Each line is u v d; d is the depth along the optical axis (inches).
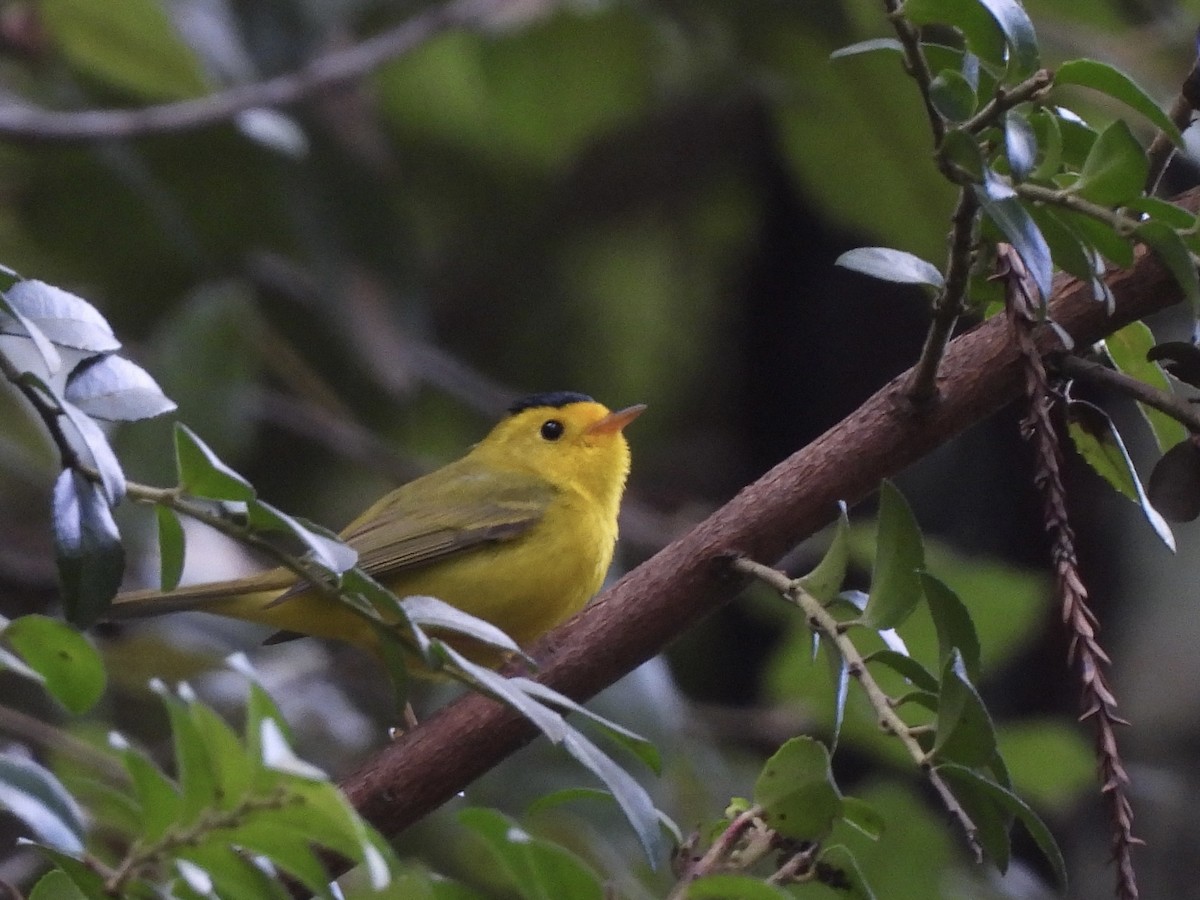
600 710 361.7
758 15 482.3
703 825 194.4
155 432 395.5
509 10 566.6
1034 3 478.0
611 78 604.4
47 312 176.6
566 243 624.7
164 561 179.3
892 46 180.5
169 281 528.7
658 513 559.8
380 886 131.9
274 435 564.1
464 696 218.1
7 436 436.1
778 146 536.1
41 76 503.2
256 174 491.2
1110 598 496.7
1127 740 488.4
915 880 352.8
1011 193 169.8
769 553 212.5
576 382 624.1
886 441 210.8
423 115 619.5
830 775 175.2
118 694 401.7
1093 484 497.4
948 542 488.4
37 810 152.9
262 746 135.5
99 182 502.3
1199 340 177.0
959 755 169.2
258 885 150.5
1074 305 206.8
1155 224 172.1
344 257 491.2
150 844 147.4
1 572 456.1
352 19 520.4
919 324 532.4
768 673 420.8
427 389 585.9
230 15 488.7
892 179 513.3
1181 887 463.8
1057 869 167.9
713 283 620.1
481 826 155.0
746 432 563.5
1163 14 466.6
